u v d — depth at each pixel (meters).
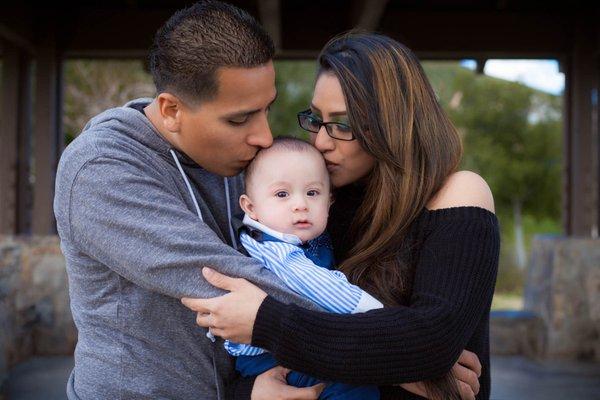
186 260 1.58
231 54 1.63
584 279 5.50
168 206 1.63
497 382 4.84
